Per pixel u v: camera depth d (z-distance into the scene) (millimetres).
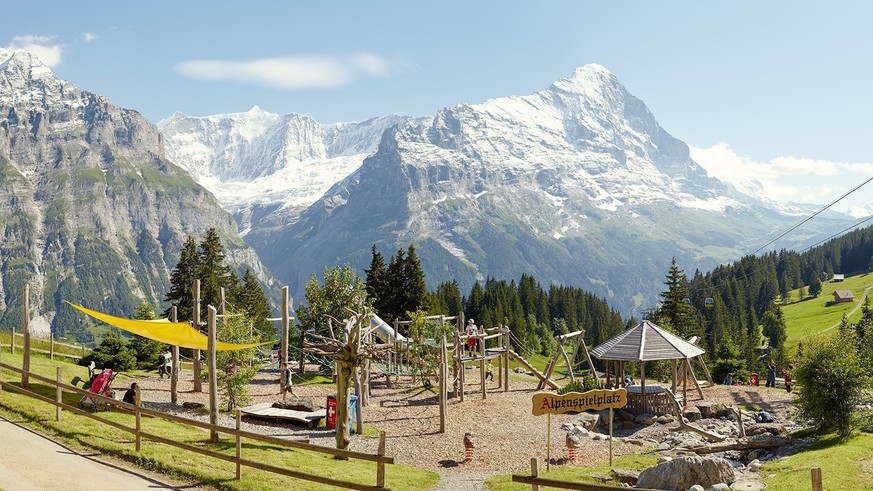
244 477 22141
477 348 52844
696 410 41594
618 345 42438
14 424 25703
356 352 28656
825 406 30031
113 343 51469
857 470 24031
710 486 23531
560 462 28547
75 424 26438
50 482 19312
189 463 22953
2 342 51062
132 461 22859
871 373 31703
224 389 39031
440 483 25266
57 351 55875
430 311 88375
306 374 56406
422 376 49812
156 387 43562
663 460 28609
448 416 39062
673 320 96312
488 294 151875
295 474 20516
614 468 26734
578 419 37812
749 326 174125
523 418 38375
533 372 51281
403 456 29906
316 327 60844
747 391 51094
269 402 40375
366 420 37656
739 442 31453
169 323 33531
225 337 36625
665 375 56781
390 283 87625
